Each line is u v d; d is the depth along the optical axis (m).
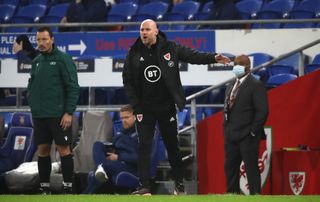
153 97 30.61
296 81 38.47
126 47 45.91
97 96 46.47
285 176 37.62
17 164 40.94
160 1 58.19
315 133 37.94
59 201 23.97
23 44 41.09
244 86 35.22
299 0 53.25
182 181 31.61
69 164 33.38
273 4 53.09
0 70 44.44
